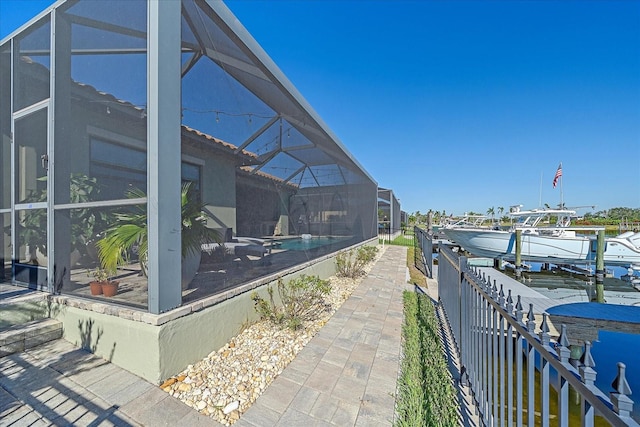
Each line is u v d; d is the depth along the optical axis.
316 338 3.15
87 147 2.71
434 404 2.17
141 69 2.34
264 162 4.11
